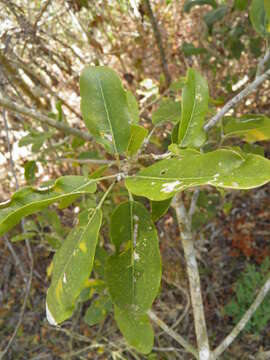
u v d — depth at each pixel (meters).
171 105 0.41
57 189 0.23
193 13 0.81
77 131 0.46
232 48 0.70
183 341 0.44
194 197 0.45
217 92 0.77
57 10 0.62
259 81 0.35
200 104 0.28
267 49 0.39
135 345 0.25
